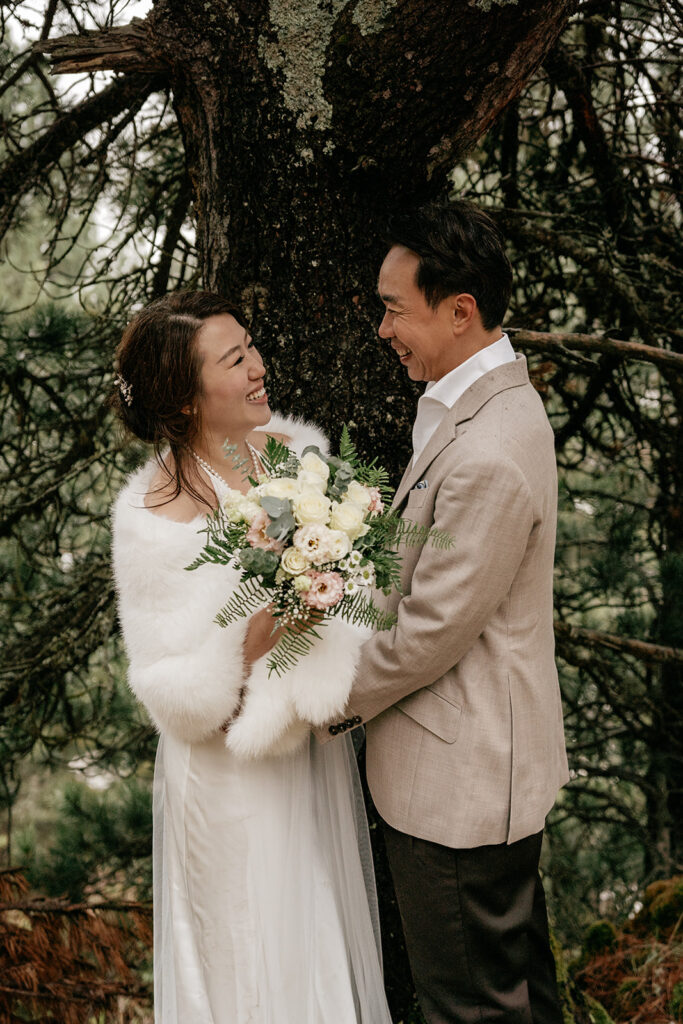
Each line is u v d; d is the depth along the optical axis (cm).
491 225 202
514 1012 211
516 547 191
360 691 201
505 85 215
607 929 336
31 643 402
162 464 223
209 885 217
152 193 394
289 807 221
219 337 213
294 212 229
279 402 243
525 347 314
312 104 218
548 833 489
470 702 201
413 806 204
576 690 476
